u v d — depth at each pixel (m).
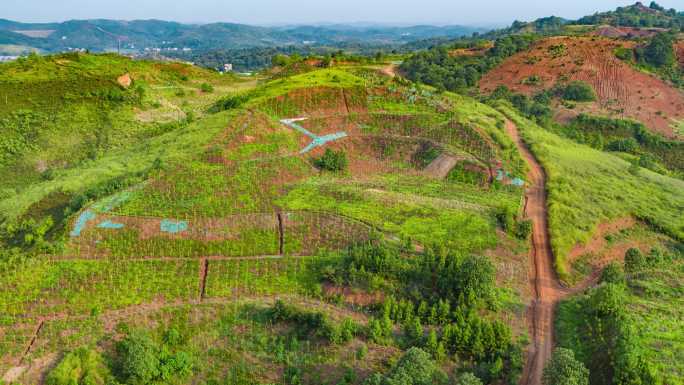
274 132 89.81
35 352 44.41
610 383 40.06
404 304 49.00
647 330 45.09
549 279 57.84
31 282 51.66
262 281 54.22
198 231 61.28
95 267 54.53
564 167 87.31
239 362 45.03
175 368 43.62
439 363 43.62
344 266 54.59
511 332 47.19
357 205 68.56
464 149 90.25
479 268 49.62
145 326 47.88
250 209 66.75
